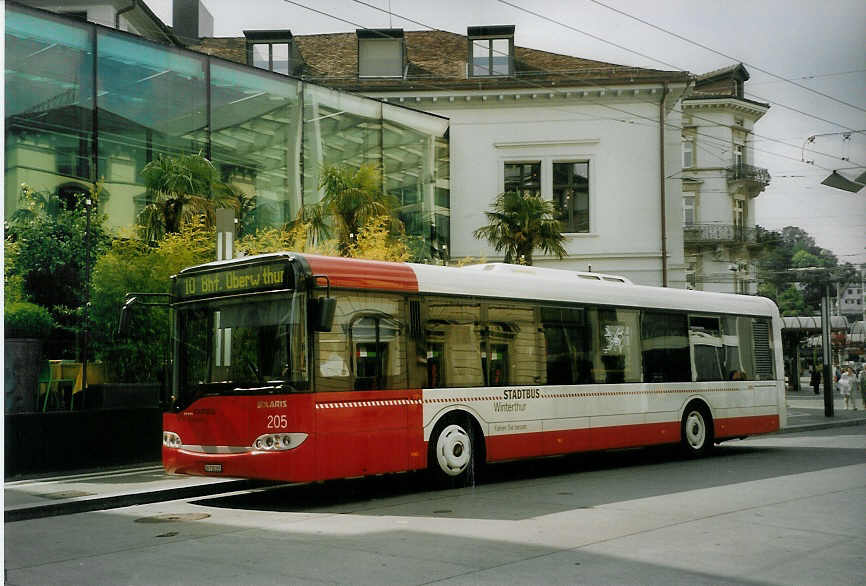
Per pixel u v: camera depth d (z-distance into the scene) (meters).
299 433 10.16
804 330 50.78
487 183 32.97
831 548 7.50
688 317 16.23
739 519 9.02
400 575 6.63
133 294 11.38
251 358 10.64
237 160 22.58
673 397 15.63
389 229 23.55
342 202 22.83
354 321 10.90
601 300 14.54
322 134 25.39
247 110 22.94
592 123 33.12
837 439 21.05
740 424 17.08
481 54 33.50
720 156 52.28
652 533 8.24
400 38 33.31
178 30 32.50
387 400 11.12
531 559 7.13
